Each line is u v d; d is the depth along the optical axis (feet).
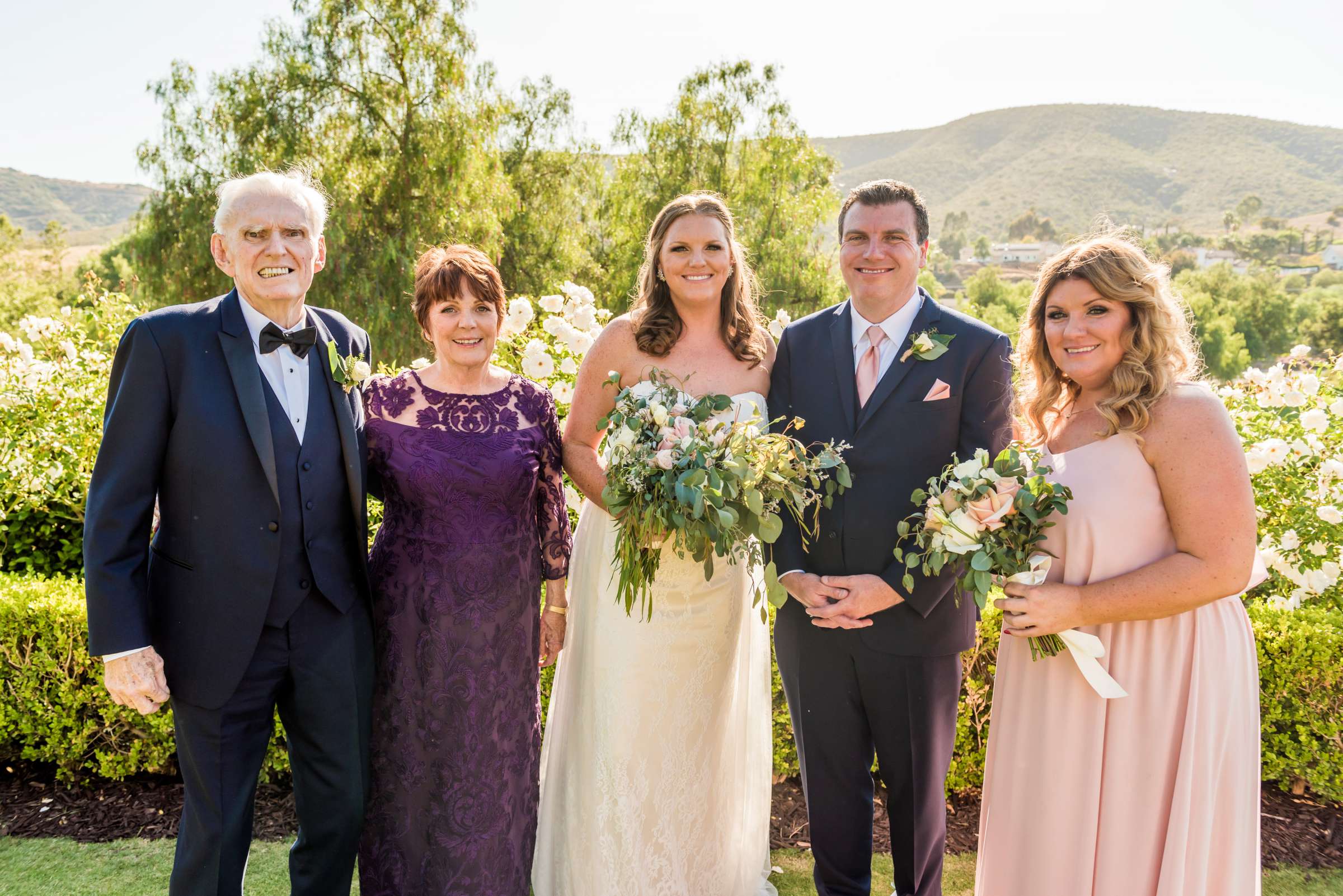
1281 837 9.66
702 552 7.20
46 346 16.26
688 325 8.43
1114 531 6.15
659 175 61.67
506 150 63.41
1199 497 5.89
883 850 9.57
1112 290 6.13
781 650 8.25
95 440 13.87
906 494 7.47
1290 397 12.78
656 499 7.12
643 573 7.52
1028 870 6.58
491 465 7.65
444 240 51.49
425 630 7.60
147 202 51.34
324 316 7.75
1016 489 6.19
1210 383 6.70
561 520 8.63
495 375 8.25
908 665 7.58
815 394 7.94
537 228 61.11
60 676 10.27
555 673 10.26
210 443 6.65
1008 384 7.50
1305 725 10.07
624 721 8.02
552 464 8.45
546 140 63.67
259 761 7.13
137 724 10.26
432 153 52.49
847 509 7.60
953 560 6.59
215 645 6.71
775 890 8.98
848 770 8.02
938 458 7.50
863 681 7.73
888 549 7.48
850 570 7.63
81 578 13.15
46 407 14.34
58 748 10.29
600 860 8.12
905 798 7.85
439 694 7.61
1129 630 6.17
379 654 7.76
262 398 6.83
